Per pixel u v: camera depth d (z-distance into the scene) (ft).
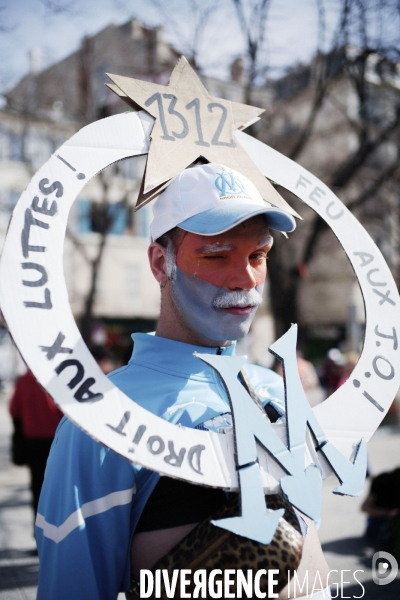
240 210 3.90
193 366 4.21
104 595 3.66
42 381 3.28
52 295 3.44
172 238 4.23
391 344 4.47
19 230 3.48
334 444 3.97
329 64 24.18
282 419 4.03
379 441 27.35
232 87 24.94
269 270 26.23
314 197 4.85
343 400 4.13
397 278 42.50
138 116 4.28
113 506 3.69
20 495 18.62
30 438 13.64
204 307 4.10
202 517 3.68
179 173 4.30
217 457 3.52
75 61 33.37
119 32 30.14
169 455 3.42
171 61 25.32
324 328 74.43
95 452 3.73
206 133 4.54
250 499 3.44
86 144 3.93
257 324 68.39
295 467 3.65
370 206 37.04
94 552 3.64
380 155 30.96
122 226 69.05
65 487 3.75
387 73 24.72
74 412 3.30
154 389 4.04
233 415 3.60
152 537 3.70
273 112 28.04
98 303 66.28
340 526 14.39
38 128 40.29
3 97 29.01
